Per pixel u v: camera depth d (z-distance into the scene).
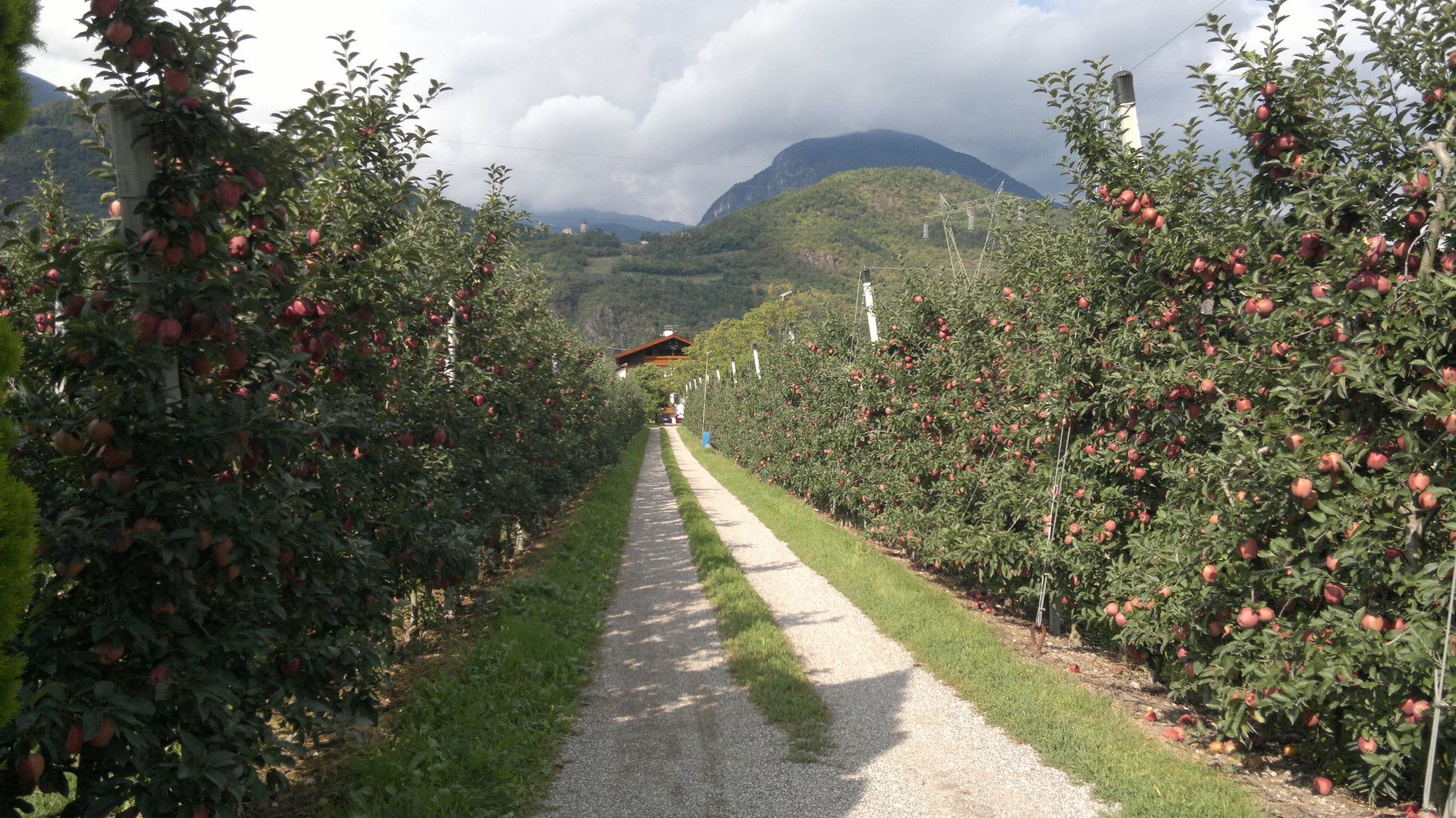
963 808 3.88
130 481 2.44
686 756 4.54
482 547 7.38
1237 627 4.19
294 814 3.70
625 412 35.56
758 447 22.59
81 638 2.46
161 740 2.55
